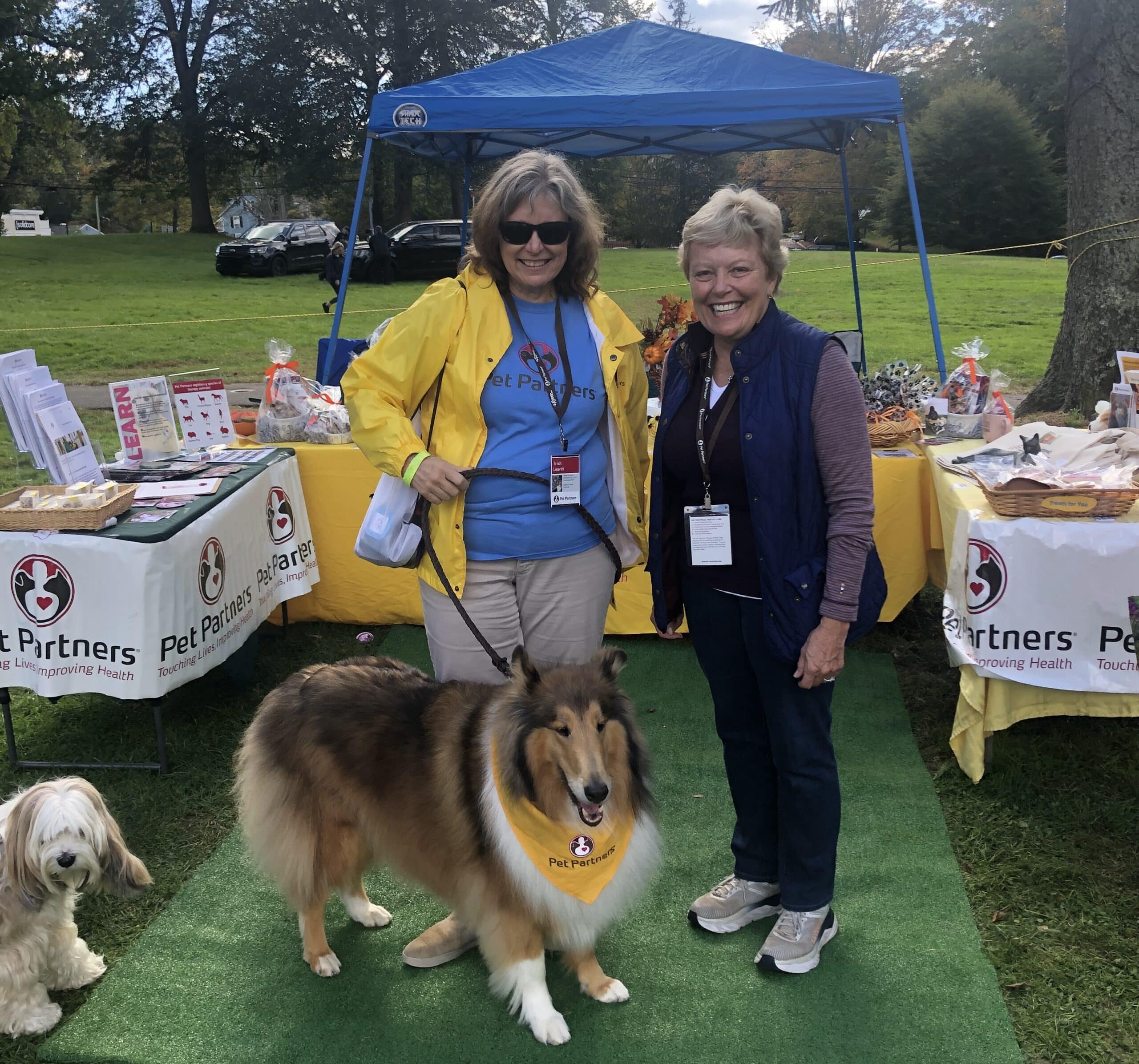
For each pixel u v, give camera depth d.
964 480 3.69
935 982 2.50
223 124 28.97
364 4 26.56
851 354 5.98
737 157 34.62
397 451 2.32
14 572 3.28
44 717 4.03
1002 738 3.70
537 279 2.34
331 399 5.06
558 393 2.40
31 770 3.64
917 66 37.84
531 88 5.59
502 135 7.41
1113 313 6.72
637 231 35.25
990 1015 2.39
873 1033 2.34
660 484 2.47
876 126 6.55
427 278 21.53
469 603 2.49
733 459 2.25
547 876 2.20
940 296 17.25
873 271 20.81
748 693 2.53
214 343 13.43
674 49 5.80
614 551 2.60
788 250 2.21
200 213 30.75
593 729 2.13
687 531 2.37
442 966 2.62
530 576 2.50
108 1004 2.48
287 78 26.94
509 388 2.38
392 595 4.80
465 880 2.33
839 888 2.90
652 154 7.61
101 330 14.20
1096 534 3.09
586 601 2.58
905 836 3.15
